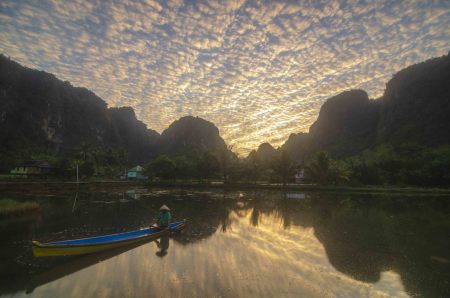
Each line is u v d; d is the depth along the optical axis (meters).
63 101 173.12
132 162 184.75
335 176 68.56
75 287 9.59
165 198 39.81
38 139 142.50
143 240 15.60
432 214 26.94
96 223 20.53
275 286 9.71
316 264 12.13
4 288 9.53
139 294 9.02
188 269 11.30
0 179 53.31
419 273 11.20
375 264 12.23
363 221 22.91
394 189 58.81
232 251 13.98
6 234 17.00
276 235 17.73
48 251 11.94
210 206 31.67
